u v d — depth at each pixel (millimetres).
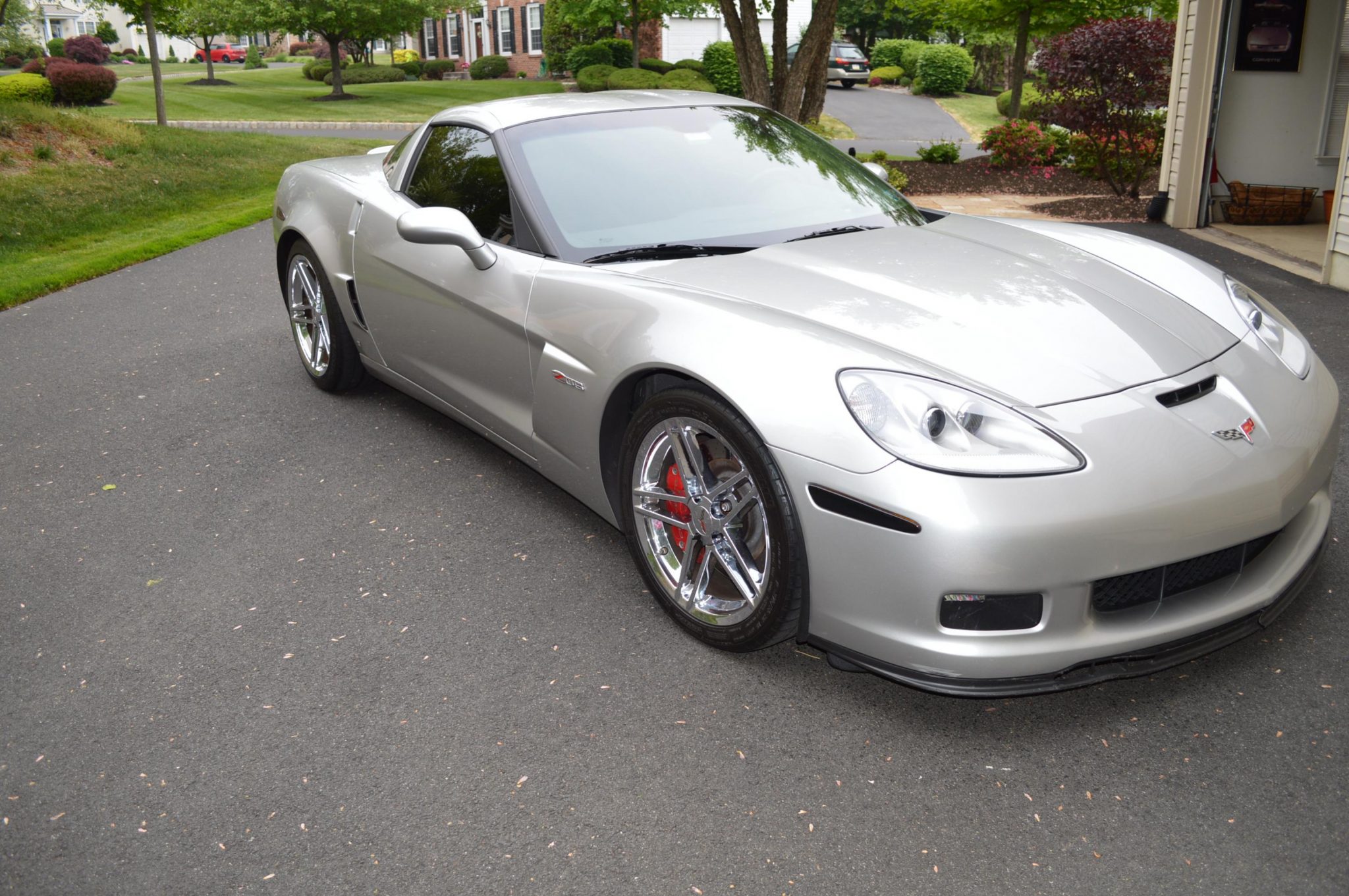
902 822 2078
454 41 45594
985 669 2158
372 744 2371
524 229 3232
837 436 2221
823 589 2314
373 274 3977
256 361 5367
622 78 28969
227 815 2158
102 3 18438
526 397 3260
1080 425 2207
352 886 1958
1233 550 2346
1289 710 2363
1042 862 1958
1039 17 25375
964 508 2074
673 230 3176
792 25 36031
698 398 2496
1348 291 6395
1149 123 10859
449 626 2863
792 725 2395
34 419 4605
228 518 3570
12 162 10742
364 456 4086
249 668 2691
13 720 2504
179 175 11844
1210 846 1978
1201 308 2812
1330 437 2578
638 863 1992
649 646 2736
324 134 21875
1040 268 2906
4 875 2018
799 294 2670
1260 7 8672
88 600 3059
